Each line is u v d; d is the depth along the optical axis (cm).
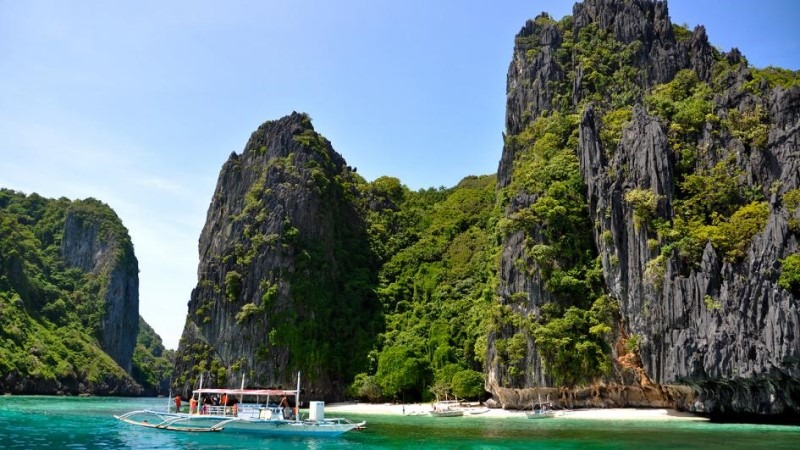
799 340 6203
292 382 11550
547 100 12100
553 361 8612
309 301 12300
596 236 8988
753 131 8475
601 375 8394
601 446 4959
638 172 8638
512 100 12975
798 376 6281
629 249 8319
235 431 6181
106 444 5191
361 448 4966
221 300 12450
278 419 6047
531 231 9469
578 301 8881
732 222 7725
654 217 8206
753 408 6862
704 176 8462
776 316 6406
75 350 19412
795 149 8056
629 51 11725
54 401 13100
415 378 10900
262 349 11675
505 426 6831
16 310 18225
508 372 9012
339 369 11925
